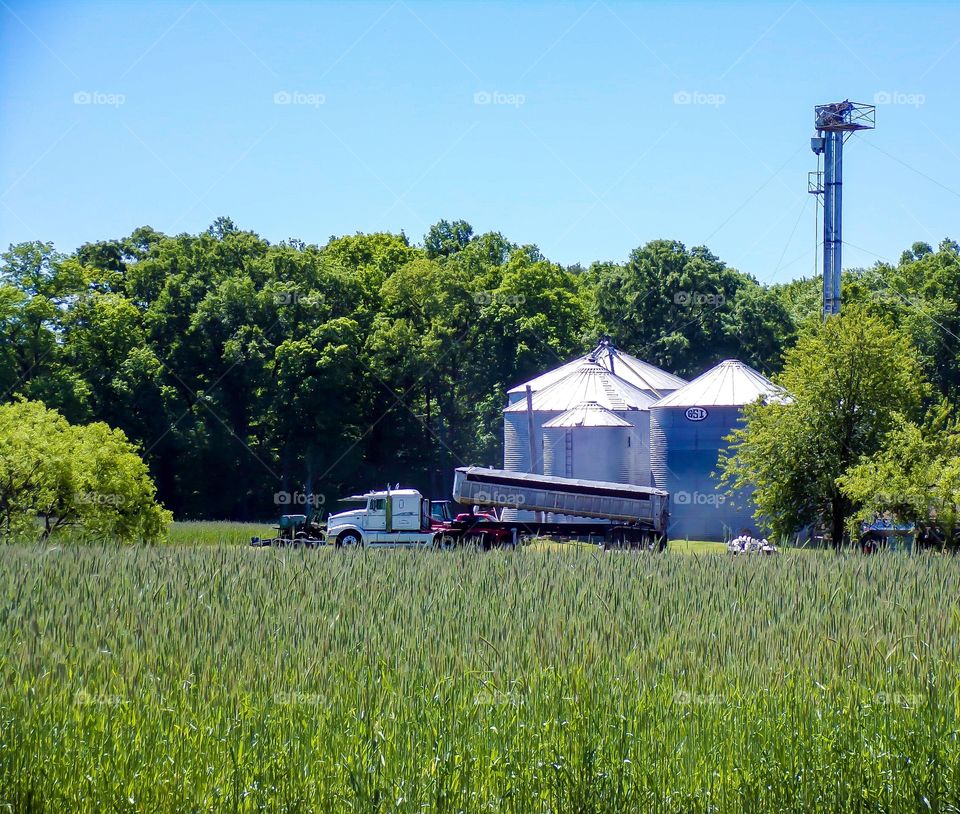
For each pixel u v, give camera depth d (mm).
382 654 29188
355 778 21906
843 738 23719
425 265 184375
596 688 26078
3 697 25406
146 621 32875
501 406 179500
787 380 88750
